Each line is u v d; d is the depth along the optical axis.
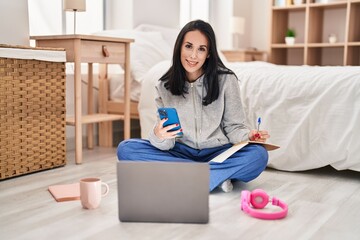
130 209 1.41
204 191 1.38
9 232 1.33
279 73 2.29
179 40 1.76
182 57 1.75
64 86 2.27
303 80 2.19
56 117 2.24
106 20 3.41
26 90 2.05
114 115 2.74
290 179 2.04
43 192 1.78
